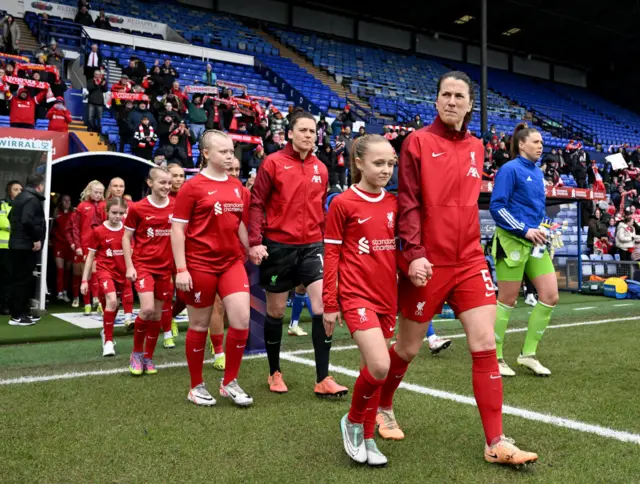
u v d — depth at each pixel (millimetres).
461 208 2691
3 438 2893
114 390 3875
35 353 5152
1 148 7914
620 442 2828
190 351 3562
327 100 20703
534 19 28672
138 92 11422
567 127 27625
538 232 4246
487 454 2598
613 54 33688
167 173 4449
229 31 23734
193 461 2598
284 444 2832
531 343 4480
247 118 13195
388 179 2641
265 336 3977
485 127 16141
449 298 2746
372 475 2441
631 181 19750
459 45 32219
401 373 2916
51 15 18875
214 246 3596
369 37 29484
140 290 4293
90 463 2566
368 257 2646
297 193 3969
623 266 11688
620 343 5777
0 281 7594
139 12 21828
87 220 7883
